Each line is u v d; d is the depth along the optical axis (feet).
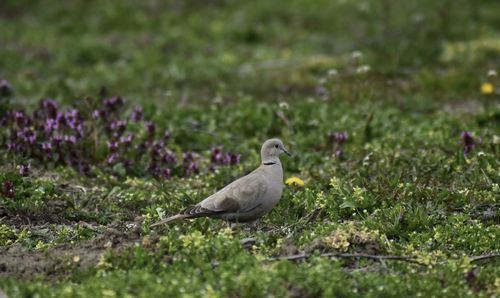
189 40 101.24
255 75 82.43
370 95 61.52
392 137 53.57
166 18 110.32
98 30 108.47
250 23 108.17
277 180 37.45
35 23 112.27
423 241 35.76
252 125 59.26
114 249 33.73
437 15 95.20
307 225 37.83
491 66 77.61
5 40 102.89
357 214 39.09
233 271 30.60
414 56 81.71
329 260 32.12
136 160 49.21
